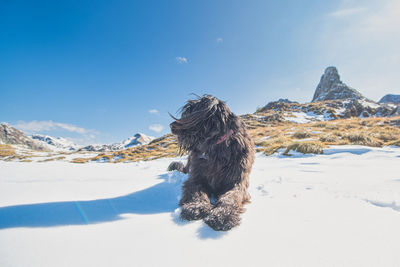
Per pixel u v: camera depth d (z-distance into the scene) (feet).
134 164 19.48
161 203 6.69
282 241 4.01
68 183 9.59
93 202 6.57
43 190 8.05
